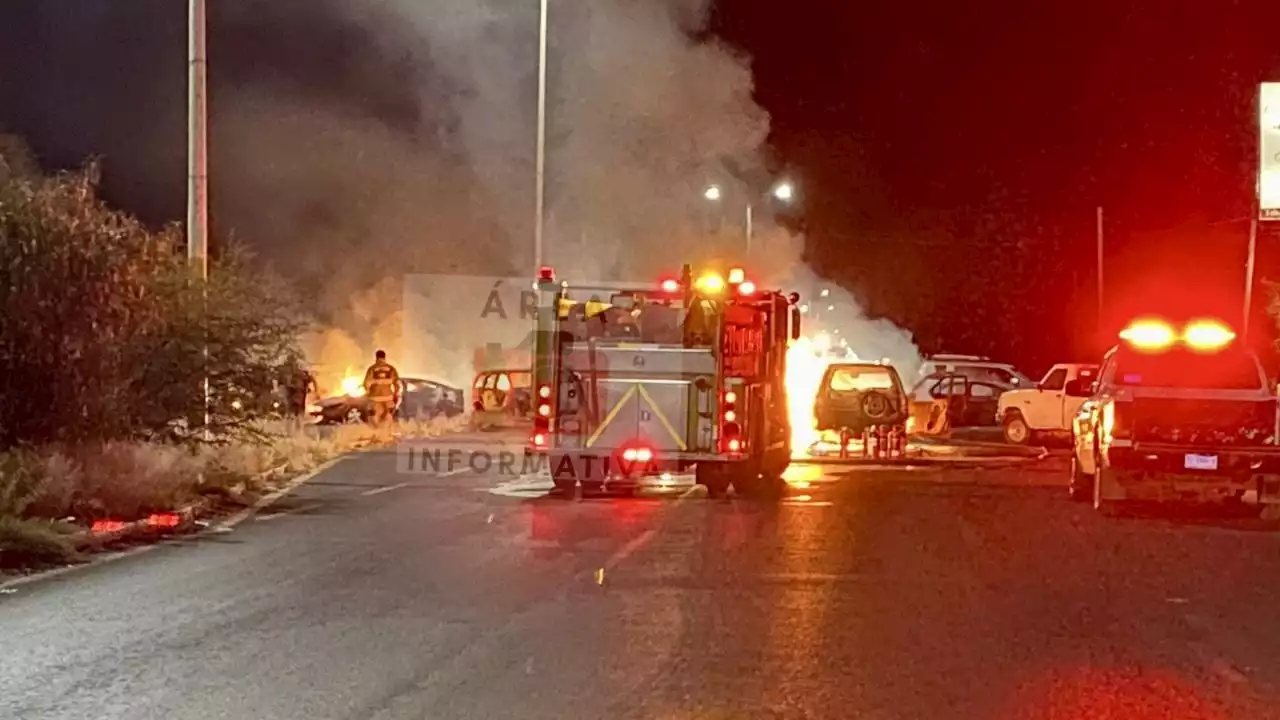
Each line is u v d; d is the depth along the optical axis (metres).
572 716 8.64
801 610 11.98
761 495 21.41
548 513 18.89
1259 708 8.94
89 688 9.27
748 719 8.59
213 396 21.84
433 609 11.95
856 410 29.66
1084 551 15.62
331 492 21.53
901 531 17.20
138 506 16.95
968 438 36.25
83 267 18.45
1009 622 11.55
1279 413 18.56
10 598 12.45
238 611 11.84
